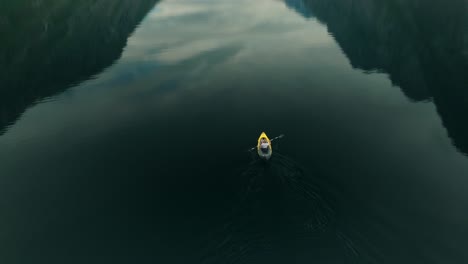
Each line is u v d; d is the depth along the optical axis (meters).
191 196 41.69
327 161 46.12
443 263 30.47
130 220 38.66
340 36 108.31
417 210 36.75
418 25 99.50
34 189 44.50
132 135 57.41
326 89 72.25
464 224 34.72
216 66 88.81
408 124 55.09
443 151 47.28
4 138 56.66
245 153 50.31
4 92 72.75
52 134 57.81
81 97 71.69
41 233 37.34
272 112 63.47
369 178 42.19
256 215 37.56
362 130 54.44
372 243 32.75
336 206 37.62
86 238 36.50
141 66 89.06
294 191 40.06
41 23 111.62
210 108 66.62
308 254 31.86
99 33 113.44
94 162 50.12
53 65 87.06
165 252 34.12
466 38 85.12
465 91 63.38
